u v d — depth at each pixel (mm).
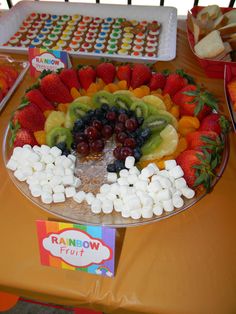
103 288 349
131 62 666
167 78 560
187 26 725
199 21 683
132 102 521
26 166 443
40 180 435
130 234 394
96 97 525
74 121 502
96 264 350
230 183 450
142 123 490
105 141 499
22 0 916
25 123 480
